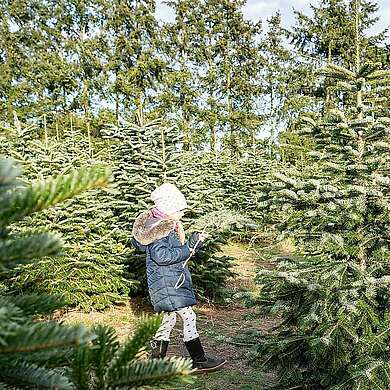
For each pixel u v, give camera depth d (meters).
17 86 22.84
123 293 6.71
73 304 6.20
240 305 7.03
